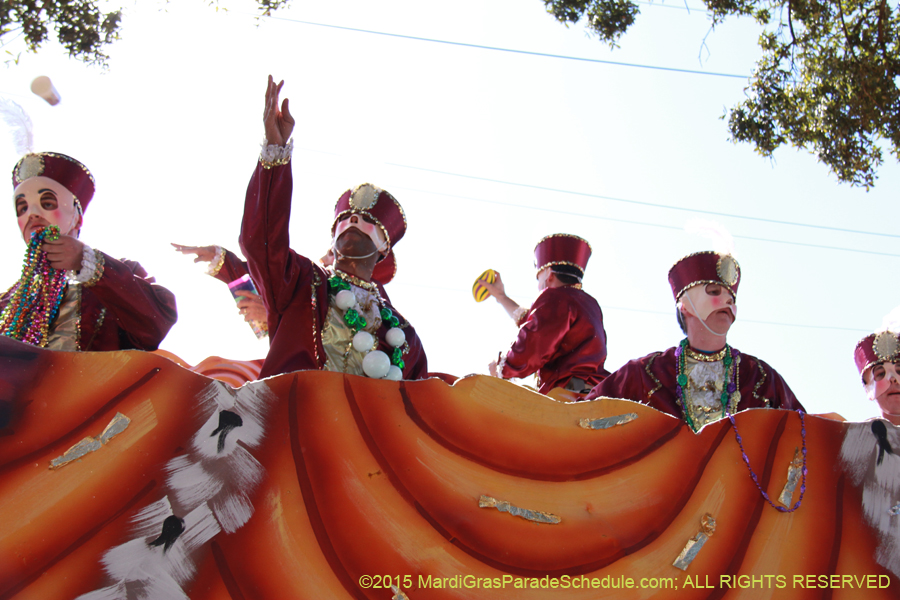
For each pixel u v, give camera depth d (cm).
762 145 795
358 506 299
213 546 281
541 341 523
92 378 291
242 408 301
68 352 293
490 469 317
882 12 769
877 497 345
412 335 415
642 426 339
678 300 432
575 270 568
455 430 320
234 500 289
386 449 310
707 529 328
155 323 370
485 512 310
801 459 346
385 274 445
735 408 409
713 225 436
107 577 269
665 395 416
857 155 763
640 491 328
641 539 321
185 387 297
